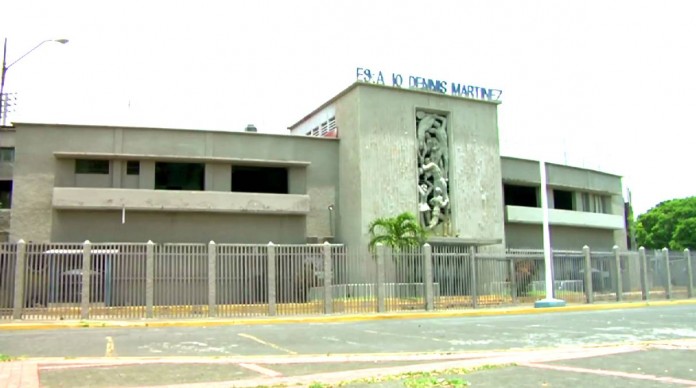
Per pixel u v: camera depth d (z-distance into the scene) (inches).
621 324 738.2
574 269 1187.3
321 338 615.2
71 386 330.0
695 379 332.8
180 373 377.4
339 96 1395.2
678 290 1355.8
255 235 1298.0
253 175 1353.3
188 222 1259.8
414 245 1139.3
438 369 371.2
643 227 2962.6
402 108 1373.0
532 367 379.2
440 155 1417.3
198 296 890.7
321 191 1355.8
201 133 1285.7
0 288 816.9
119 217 1222.3
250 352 505.0
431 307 997.8
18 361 439.2
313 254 955.3
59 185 1208.8
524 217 1563.7
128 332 693.3
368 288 978.1
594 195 1846.7
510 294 1095.6
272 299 896.9
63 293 841.5
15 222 1176.8
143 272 875.4
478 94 1497.3
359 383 327.0
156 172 1272.1
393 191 1327.5
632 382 323.0
